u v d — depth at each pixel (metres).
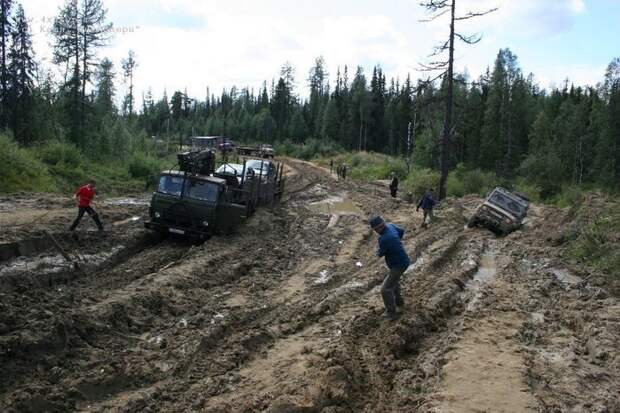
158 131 108.88
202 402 6.25
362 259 14.33
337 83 104.44
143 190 28.16
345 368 7.18
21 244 11.70
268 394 6.40
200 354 7.60
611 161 55.19
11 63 33.22
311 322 9.24
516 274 13.55
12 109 33.16
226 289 10.91
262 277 11.98
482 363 7.54
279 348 8.05
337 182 42.47
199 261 12.33
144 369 6.88
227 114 117.38
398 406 6.47
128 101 74.25
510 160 62.41
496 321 9.48
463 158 68.25
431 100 28.77
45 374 6.51
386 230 9.11
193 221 14.92
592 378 7.41
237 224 16.30
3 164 22.77
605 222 16.88
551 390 6.98
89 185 13.85
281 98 103.06
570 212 22.45
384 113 90.31
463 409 6.17
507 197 21.59
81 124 36.06
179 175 15.21
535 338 8.89
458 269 13.38
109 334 7.93
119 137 39.25
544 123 62.75
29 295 8.86
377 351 7.97
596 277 12.93
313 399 6.24
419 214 24.33
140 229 15.22
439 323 9.44
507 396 6.59
